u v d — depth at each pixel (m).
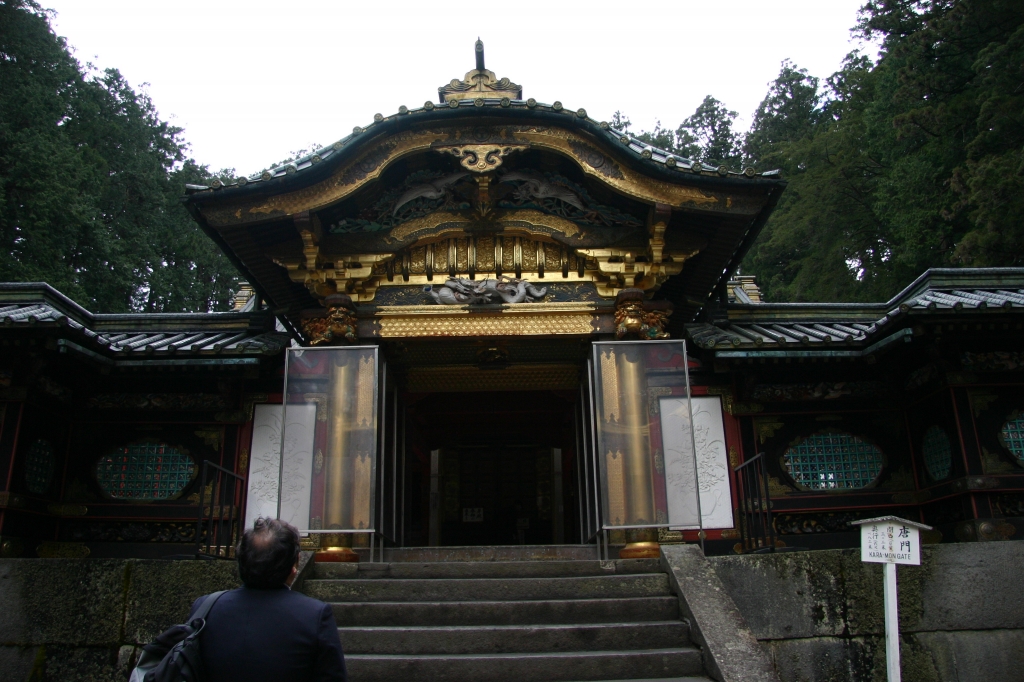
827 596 7.09
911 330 9.41
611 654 6.29
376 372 9.48
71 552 10.40
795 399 11.16
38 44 25.84
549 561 8.34
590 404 10.05
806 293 30.92
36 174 22.55
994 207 18.50
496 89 10.24
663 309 10.15
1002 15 20.92
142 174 30.88
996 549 7.26
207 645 3.04
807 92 40.66
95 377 10.88
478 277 10.35
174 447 10.94
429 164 10.16
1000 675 6.89
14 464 9.37
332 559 8.84
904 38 24.88
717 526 10.79
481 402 13.82
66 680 6.75
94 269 26.42
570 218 10.41
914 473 10.91
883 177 27.44
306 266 9.98
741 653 6.07
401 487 11.74
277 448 10.88
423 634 6.61
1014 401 9.89
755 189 9.62
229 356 10.37
